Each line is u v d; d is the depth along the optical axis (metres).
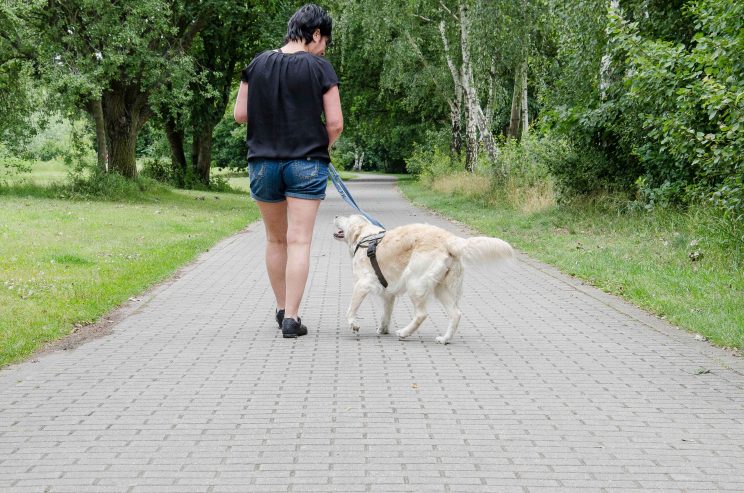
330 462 3.68
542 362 5.67
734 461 3.71
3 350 5.84
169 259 11.53
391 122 50.09
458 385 5.04
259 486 3.39
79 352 5.96
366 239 6.55
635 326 7.04
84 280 9.12
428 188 36.84
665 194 14.15
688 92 10.88
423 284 6.24
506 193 23.19
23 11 21.42
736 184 9.71
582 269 10.25
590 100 16.80
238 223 18.75
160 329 6.88
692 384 5.08
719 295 7.96
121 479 3.47
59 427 4.18
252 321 7.28
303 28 6.48
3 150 26.11
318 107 6.34
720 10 10.91
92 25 22.53
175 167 35.81
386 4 27.62
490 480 3.47
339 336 6.60
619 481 3.46
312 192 6.38
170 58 25.31
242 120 6.59
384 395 4.80
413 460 3.71
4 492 3.32
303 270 6.47
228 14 27.80
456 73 32.38
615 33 13.25
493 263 6.14
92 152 27.89
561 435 4.07
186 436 4.04
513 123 29.73
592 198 17.03
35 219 16.86
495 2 22.14
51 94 23.39
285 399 4.71
